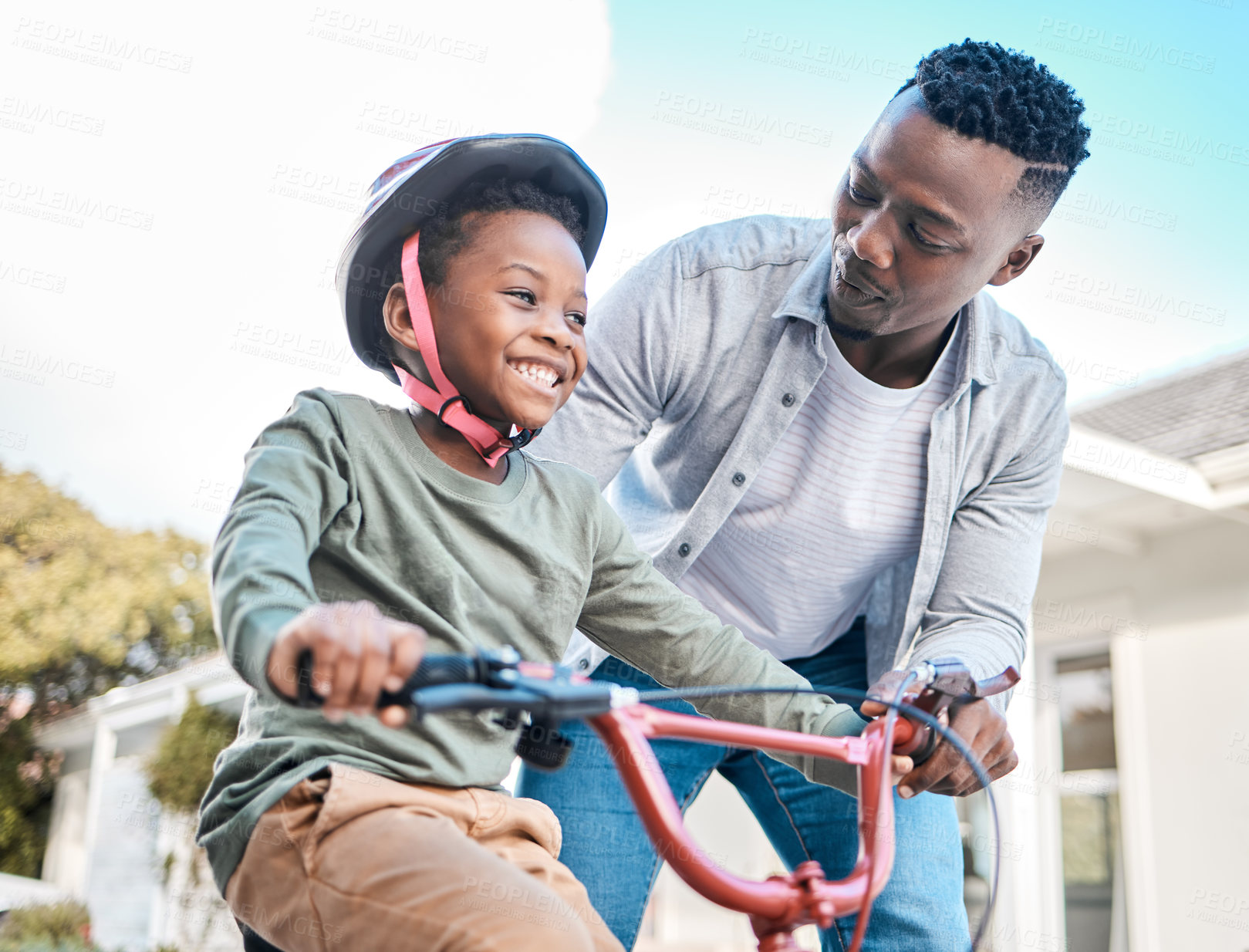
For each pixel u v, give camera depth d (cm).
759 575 227
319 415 146
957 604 212
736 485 212
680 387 214
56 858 1428
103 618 1723
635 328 209
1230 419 656
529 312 154
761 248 214
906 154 176
